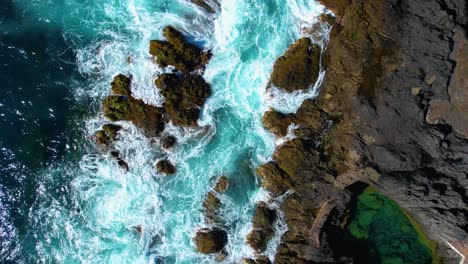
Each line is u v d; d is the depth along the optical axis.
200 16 19.86
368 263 20.12
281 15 19.34
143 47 19.97
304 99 19.05
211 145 20.25
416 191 18.14
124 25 20.30
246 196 19.92
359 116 18.14
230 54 19.81
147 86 19.84
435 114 17.73
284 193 19.50
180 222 20.25
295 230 19.48
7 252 20.22
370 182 18.80
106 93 20.20
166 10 20.11
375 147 18.14
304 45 18.88
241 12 19.61
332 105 18.56
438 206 18.27
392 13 17.08
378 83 17.78
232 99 19.98
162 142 20.17
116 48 20.20
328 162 18.81
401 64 17.41
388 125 17.92
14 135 20.30
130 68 20.02
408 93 17.53
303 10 19.03
